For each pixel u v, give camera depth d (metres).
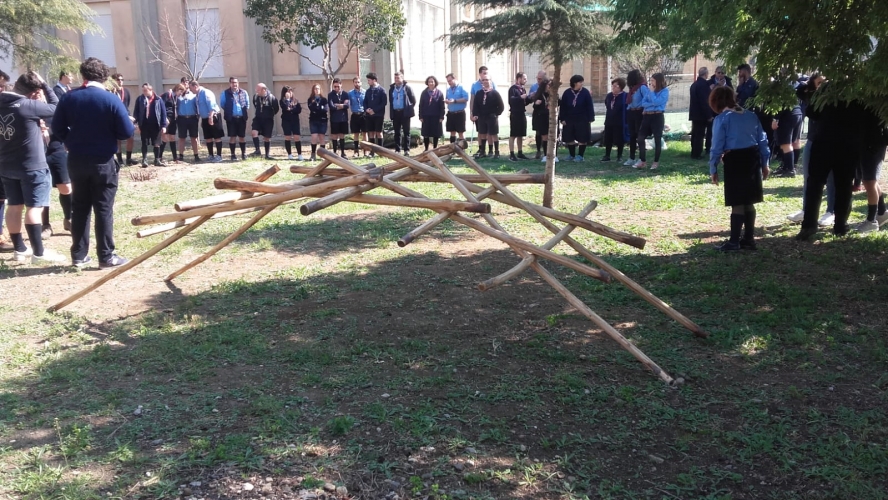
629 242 5.05
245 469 3.60
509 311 6.05
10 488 3.45
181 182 13.99
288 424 4.06
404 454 3.75
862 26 5.27
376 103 17.16
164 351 5.23
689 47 7.63
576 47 9.05
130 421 4.15
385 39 18.72
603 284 6.67
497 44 9.29
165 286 7.02
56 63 15.39
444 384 4.61
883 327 5.39
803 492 3.41
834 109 7.49
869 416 4.05
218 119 17.11
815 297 6.02
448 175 5.08
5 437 3.97
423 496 3.39
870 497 3.33
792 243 7.92
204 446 3.81
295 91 22.62
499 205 10.92
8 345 5.45
